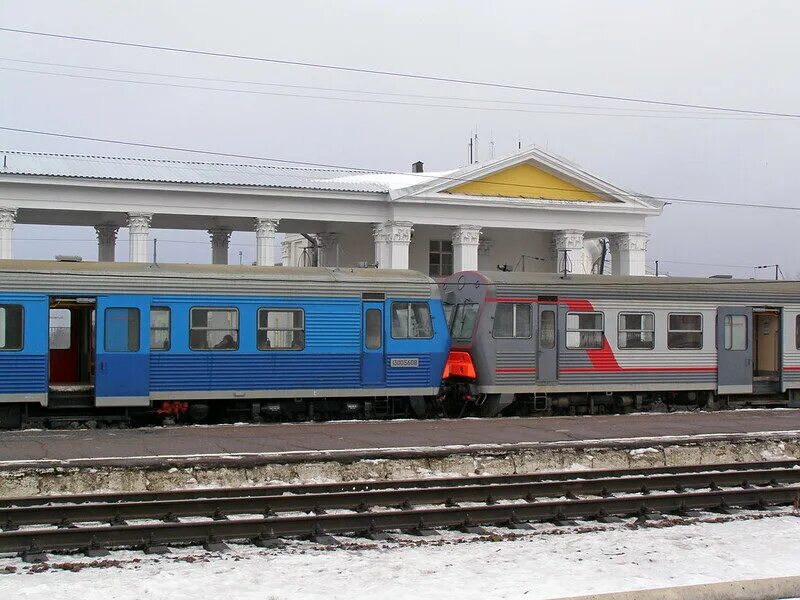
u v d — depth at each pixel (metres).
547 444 17.22
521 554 11.29
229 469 14.98
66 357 22.34
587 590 9.66
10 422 20.69
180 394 21.36
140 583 9.77
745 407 27.95
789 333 27.97
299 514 13.14
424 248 49.44
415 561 10.88
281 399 22.52
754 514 13.87
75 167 40.81
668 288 26.25
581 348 25.09
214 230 47.00
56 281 20.61
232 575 10.16
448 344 23.55
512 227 46.22
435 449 16.41
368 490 14.56
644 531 12.68
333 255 48.62
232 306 21.80
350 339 22.64
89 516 12.34
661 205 48.81
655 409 26.80
